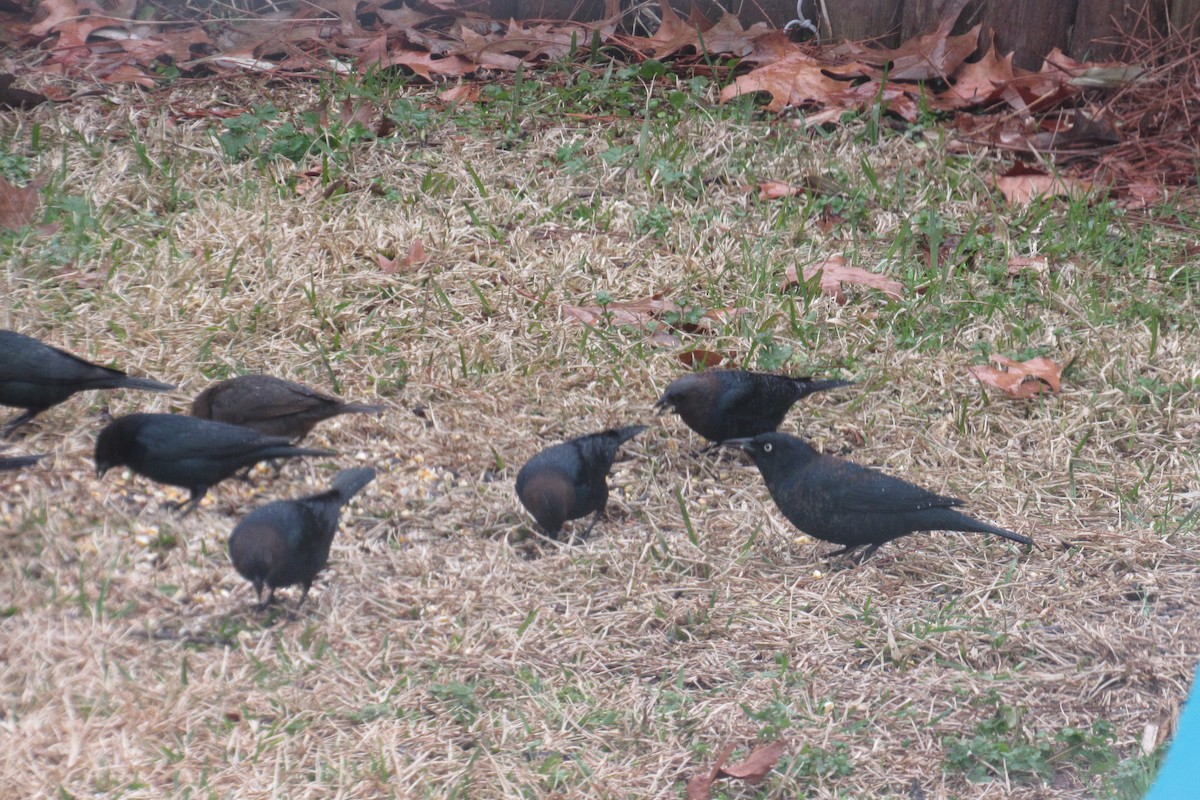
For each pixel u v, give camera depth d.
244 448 7.20
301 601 6.65
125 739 5.50
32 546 6.79
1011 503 7.94
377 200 10.80
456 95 12.41
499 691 6.14
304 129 11.43
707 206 11.12
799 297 10.00
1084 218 11.12
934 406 8.96
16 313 8.76
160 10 13.26
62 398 7.64
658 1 13.48
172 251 9.64
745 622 6.79
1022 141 12.20
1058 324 9.90
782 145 11.90
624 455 8.39
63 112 11.41
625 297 9.91
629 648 6.59
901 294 10.05
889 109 12.52
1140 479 8.20
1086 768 5.80
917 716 6.10
